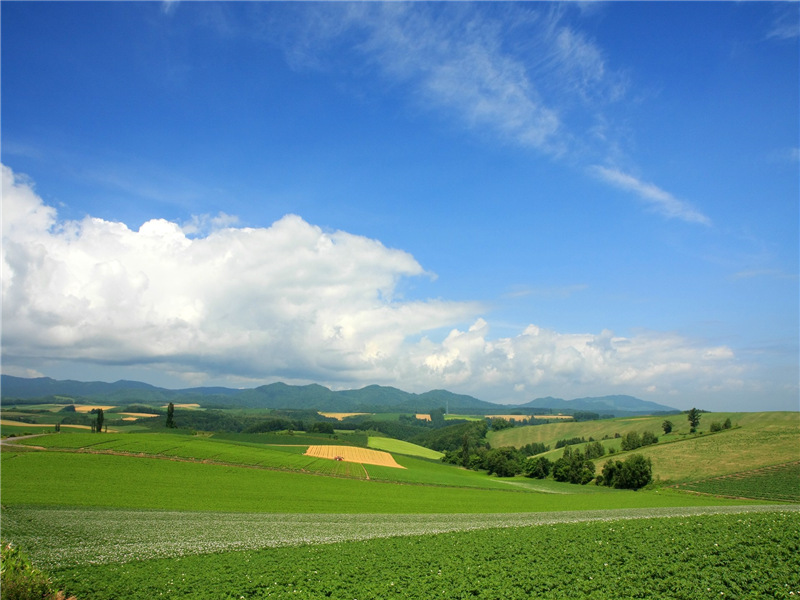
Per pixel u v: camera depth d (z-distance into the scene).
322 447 147.38
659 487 107.00
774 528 28.48
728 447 130.50
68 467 74.62
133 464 81.56
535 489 103.19
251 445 129.88
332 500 63.88
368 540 33.25
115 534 36.78
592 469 136.12
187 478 74.19
